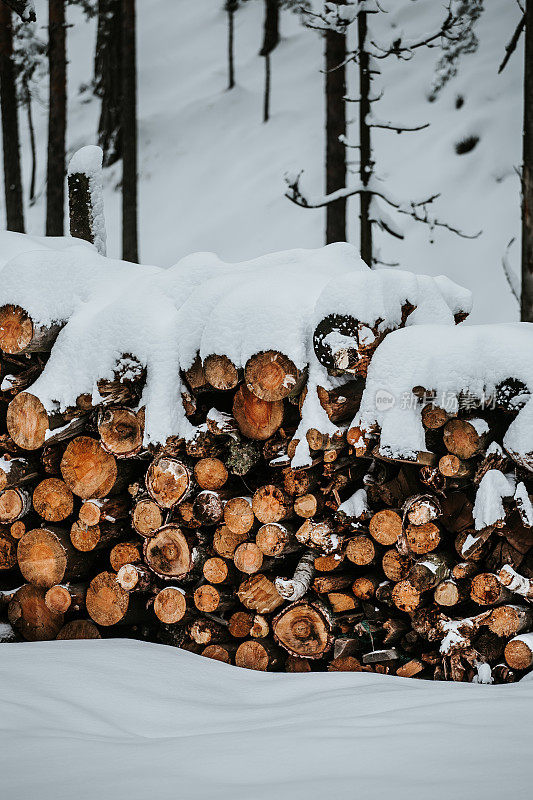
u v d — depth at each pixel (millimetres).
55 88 16547
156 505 4859
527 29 9773
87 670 3951
